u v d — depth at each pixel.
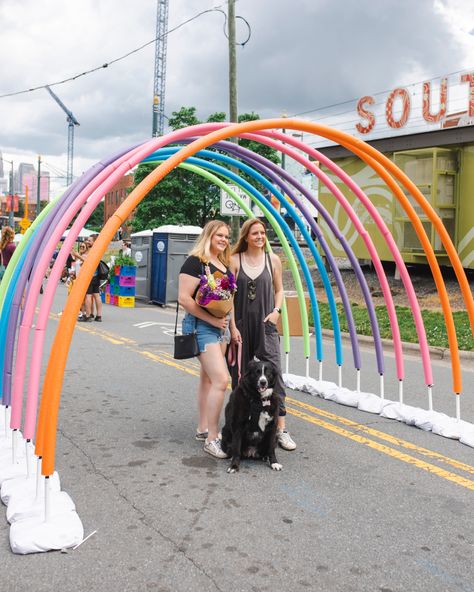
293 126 4.79
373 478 4.55
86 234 36.81
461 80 15.12
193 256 4.80
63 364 3.45
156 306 19.41
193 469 4.66
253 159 5.95
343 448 5.27
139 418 6.04
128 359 9.27
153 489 4.24
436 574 3.16
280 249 30.23
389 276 18.14
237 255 5.30
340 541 3.51
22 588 2.94
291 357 10.09
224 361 4.95
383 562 3.27
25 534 3.33
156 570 3.12
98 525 3.64
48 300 3.98
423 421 5.88
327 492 4.26
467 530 3.70
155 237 19.58
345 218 19.14
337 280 6.79
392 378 8.48
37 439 3.69
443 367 9.61
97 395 6.95
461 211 15.88
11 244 10.27
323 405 6.78
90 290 13.98
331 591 2.97
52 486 4.04
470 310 5.81
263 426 4.65
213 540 3.48
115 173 4.10
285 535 3.57
